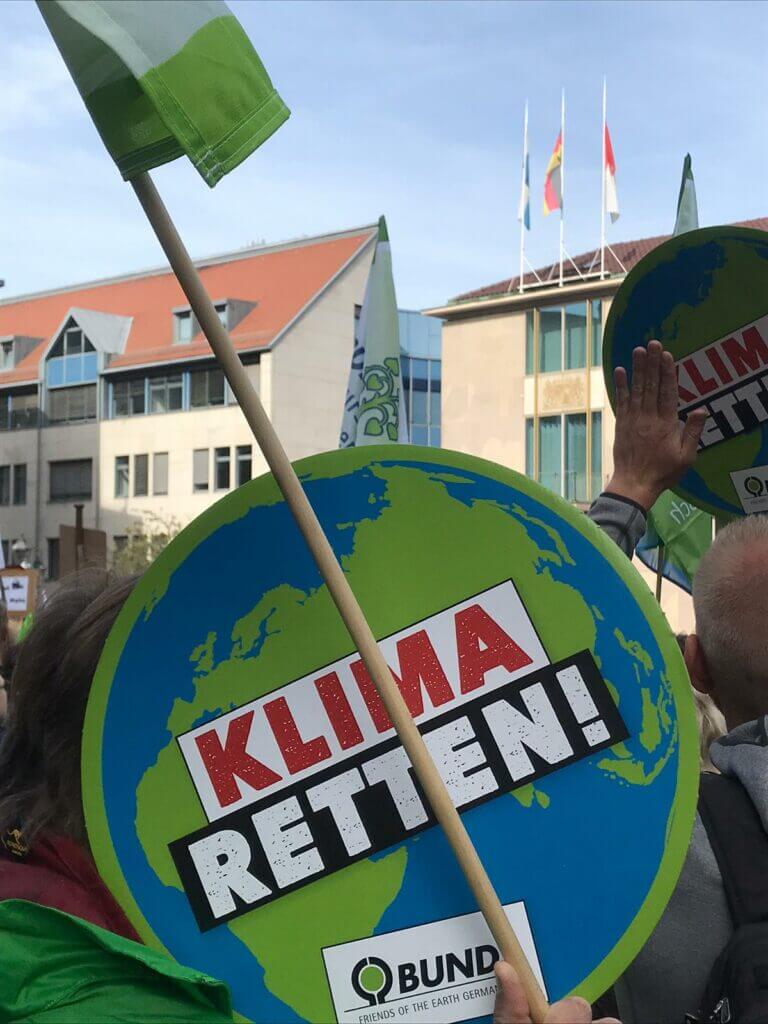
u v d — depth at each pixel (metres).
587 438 31.00
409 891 1.45
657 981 1.69
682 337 2.47
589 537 1.50
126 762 1.50
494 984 1.42
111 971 1.47
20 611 11.85
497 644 1.49
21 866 1.62
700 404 2.46
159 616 1.52
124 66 1.31
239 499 1.54
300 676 1.50
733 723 1.81
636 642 1.47
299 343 43.09
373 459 1.54
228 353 1.35
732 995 1.52
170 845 1.48
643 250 34.19
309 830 1.47
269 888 1.47
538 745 1.46
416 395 45.97
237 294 45.44
